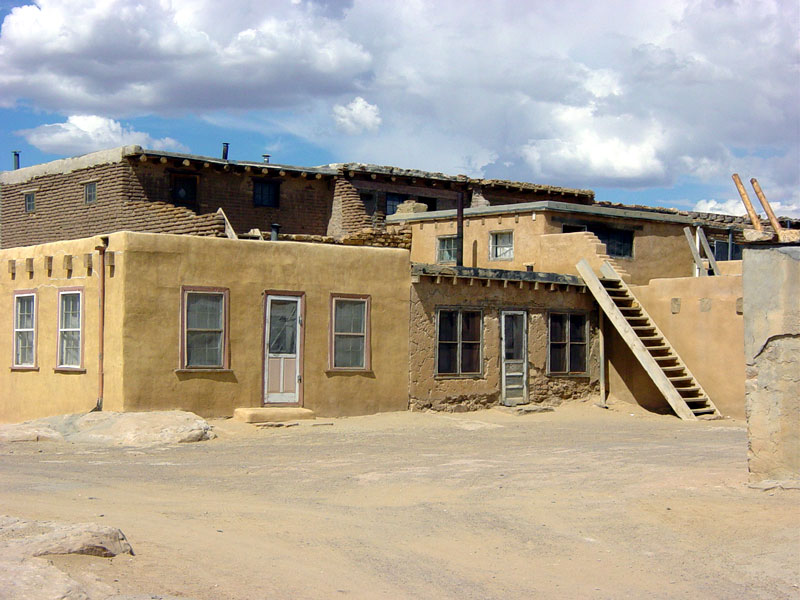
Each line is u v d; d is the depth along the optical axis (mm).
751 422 10883
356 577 7555
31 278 20859
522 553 8523
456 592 7262
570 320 25062
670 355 23828
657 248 29500
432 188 34938
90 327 18922
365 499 11211
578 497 10922
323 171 32656
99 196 30250
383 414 21109
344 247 20828
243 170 31234
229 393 19125
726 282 22938
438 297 22359
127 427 16531
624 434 18609
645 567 8047
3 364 21609
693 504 10117
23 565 6402
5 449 15164
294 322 20094
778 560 8039
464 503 10812
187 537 8562
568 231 27531
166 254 18484
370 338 21125
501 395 23469
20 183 33344
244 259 19438
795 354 10516
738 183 11164
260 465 13859
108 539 7477
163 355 18359
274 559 7961
